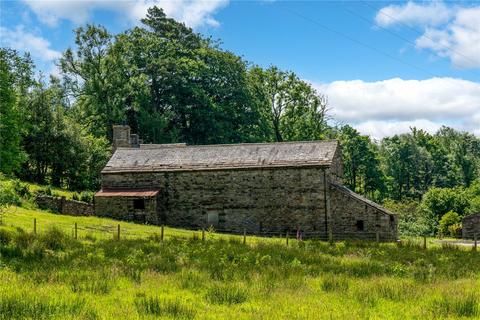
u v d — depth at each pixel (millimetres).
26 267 18234
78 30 78188
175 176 49969
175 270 19281
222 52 91312
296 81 87500
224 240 33156
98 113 80375
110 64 79438
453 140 141250
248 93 88938
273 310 12266
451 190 81062
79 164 65500
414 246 33344
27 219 34906
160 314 11758
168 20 92812
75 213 47406
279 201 47344
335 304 13336
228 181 48688
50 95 69562
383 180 106062
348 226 45688
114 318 11148
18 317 10969
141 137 84875
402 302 13695
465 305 12492
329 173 46812
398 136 126250
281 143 50500
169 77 86750
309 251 28219
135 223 46875
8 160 52750
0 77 53406
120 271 17688
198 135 90188
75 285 14602
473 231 62219
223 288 14539
